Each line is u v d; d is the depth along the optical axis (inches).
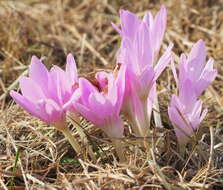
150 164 20.9
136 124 21.1
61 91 20.1
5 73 28.1
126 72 20.1
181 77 20.9
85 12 34.1
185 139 21.4
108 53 30.5
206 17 31.8
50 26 33.1
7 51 29.3
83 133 21.7
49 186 20.9
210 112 25.3
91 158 22.0
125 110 20.8
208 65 21.0
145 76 20.1
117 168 21.2
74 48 30.8
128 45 19.9
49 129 23.9
